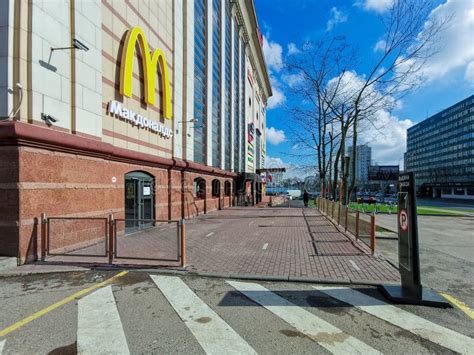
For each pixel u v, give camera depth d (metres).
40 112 7.42
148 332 3.77
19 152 6.77
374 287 5.53
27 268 6.55
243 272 6.34
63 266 6.73
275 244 9.41
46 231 7.43
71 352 3.30
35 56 7.28
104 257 7.45
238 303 4.73
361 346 3.45
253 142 44.78
